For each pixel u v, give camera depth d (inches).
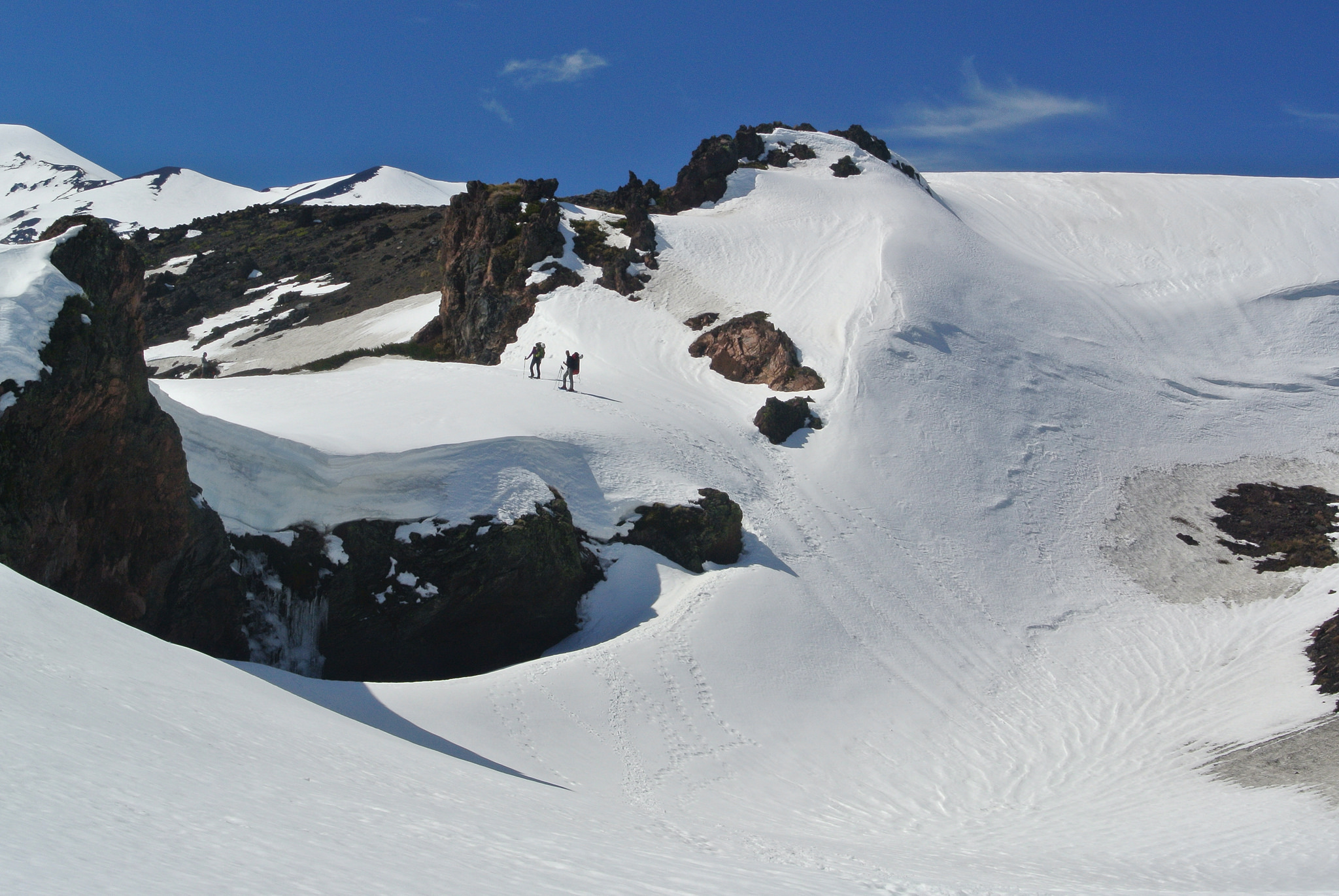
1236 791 871.1
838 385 1695.4
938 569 1380.4
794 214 2381.9
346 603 1125.1
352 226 4205.2
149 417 952.3
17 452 810.2
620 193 2596.0
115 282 943.0
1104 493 1601.9
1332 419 1877.5
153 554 965.2
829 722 1053.2
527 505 1222.9
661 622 1136.8
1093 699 1146.7
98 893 236.4
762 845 660.7
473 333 2139.5
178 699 510.3
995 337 1903.3
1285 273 2298.2
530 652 1226.6
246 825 335.9
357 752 558.9
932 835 821.2
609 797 791.7
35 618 547.5
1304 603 1282.0
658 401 1656.0
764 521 1398.9
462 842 394.9
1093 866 702.5
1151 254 2455.7
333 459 1137.4
